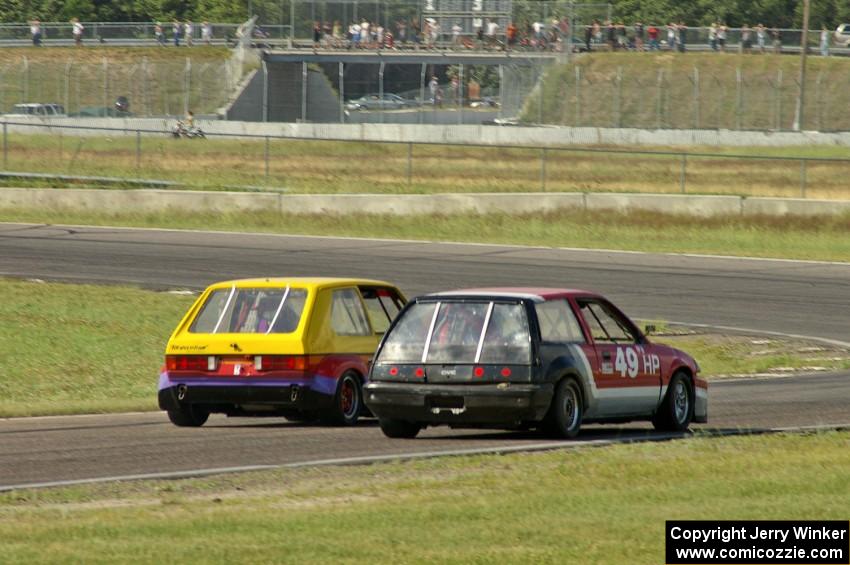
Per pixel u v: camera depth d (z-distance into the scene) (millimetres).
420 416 47688
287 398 53281
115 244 129750
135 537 29312
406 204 148750
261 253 125938
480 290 49625
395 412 48094
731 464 40312
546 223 145750
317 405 53625
